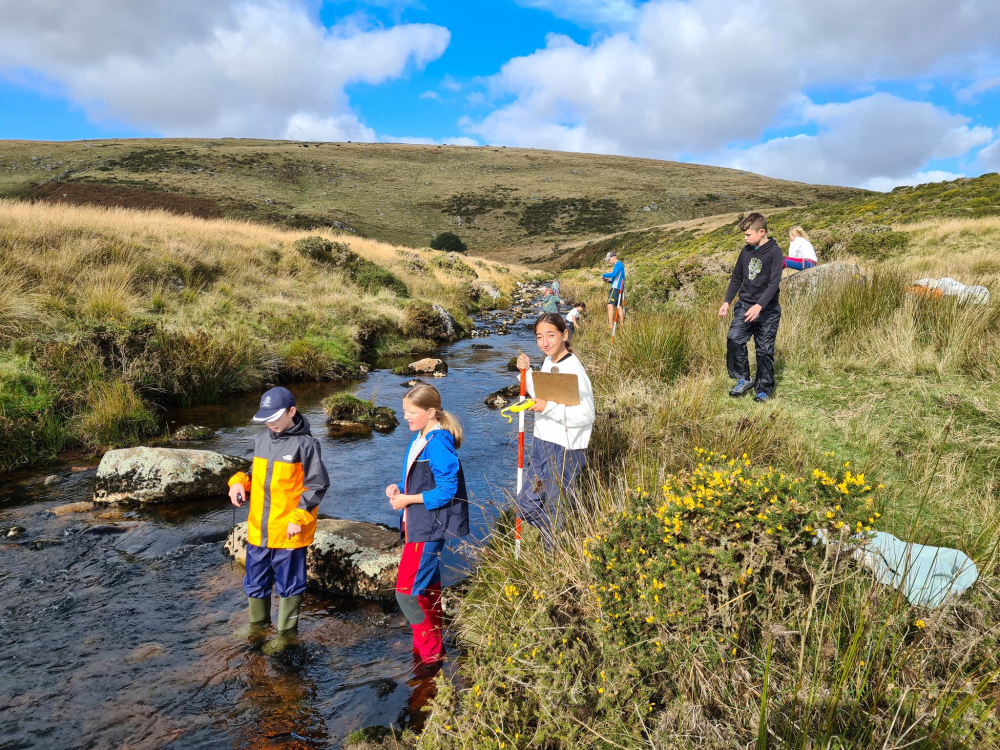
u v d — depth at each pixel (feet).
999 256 41.14
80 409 23.24
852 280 24.61
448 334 53.01
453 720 7.83
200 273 43.04
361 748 8.37
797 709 6.58
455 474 10.41
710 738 6.51
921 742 6.01
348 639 11.51
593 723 7.16
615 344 26.55
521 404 12.01
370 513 17.11
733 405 19.04
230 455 19.65
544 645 8.09
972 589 8.23
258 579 11.36
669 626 7.73
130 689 9.75
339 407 26.58
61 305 28.43
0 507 16.78
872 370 19.99
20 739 8.57
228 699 9.62
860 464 14.19
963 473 13.05
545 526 11.84
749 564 7.75
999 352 18.35
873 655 7.01
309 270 56.03
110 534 15.31
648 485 12.66
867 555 8.43
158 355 28.14
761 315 18.81
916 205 84.23
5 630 11.17
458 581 13.19
